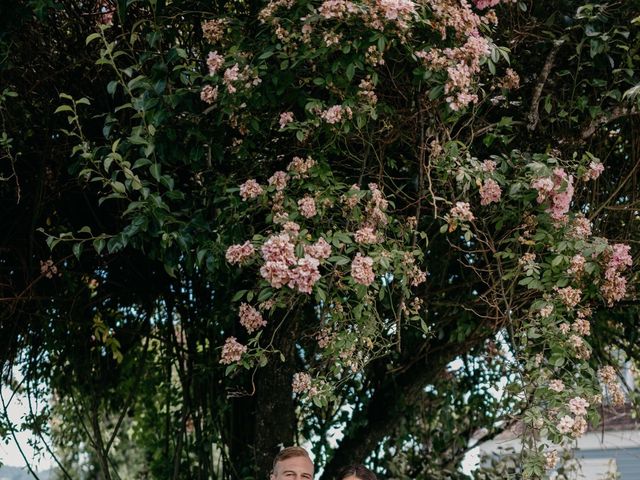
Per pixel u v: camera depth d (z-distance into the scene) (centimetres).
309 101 356
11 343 521
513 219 386
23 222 479
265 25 369
